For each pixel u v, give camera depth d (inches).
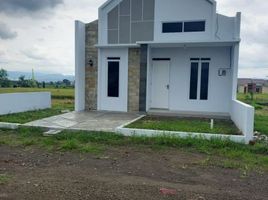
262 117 568.7
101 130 370.9
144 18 533.3
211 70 525.0
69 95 1024.9
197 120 460.4
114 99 559.5
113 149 301.6
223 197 176.9
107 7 550.3
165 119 467.5
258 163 255.1
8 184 192.1
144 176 216.4
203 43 475.5
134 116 495.8
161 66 552.7
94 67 567.8
